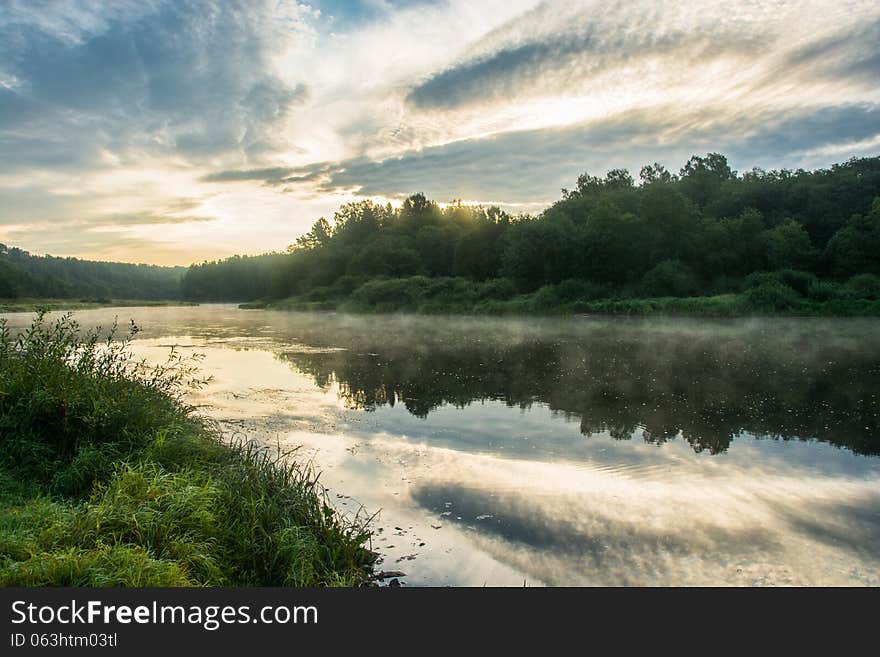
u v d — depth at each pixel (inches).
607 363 692.1
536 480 280.1
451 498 259.6
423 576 195.5
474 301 2052.2
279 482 243.4
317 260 3299.7
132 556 167.3
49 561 157.9
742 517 236.5
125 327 1347.2
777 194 2374.5
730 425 389.4
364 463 310.0
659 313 1571.1
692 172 3257.9
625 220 1999.3
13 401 269.1
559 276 2012.8
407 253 2792.8
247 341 1002.7
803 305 1507.1
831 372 613.0
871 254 1817.2
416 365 685.3
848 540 215.9
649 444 344.2
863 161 2613.2
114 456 252.2
